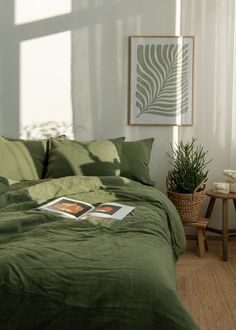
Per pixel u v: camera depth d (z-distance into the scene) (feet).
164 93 11.33
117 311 4.05
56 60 11.37
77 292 4.17
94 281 4.27
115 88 11.41
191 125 11.43
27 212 6.83
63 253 4.92
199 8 11.13
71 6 11.22
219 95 11.37
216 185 10.61
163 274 4.61
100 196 8.18
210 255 10.47
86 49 11.32
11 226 5.80
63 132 11.56
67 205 7.41
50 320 4.05
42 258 4.73
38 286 4.23
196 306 7.60
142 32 11.24
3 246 5.23
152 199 8.22
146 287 4.24
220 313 7.33
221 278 8.93
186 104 11.34
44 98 11.48
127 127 11.51
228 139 11.49
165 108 11.37
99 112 11.49
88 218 6.72
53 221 6.54
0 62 11.39
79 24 11.25
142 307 4.09
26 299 4.15
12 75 11.43
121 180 9.05
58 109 11.50
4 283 4.27
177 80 11.27
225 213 10.19
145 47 11.21
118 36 11.27
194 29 11.19
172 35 11.21
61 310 4.07
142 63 11.26
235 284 8.61
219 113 11.43
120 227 6.32
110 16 11.21
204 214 11.77
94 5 11.21
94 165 9.79
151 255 5.07
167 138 11.51
